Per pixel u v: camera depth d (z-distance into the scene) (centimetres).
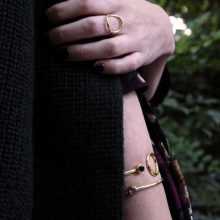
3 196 38
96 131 43
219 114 222
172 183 56
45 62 45
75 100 44
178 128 214
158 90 73
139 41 50
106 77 45
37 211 44
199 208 193
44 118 44
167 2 270
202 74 242
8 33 40
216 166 215
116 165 43
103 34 46
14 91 39
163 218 48
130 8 50
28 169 40
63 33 45
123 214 44
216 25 278
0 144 38
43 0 46
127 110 47
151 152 48
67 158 43
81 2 45
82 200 43
